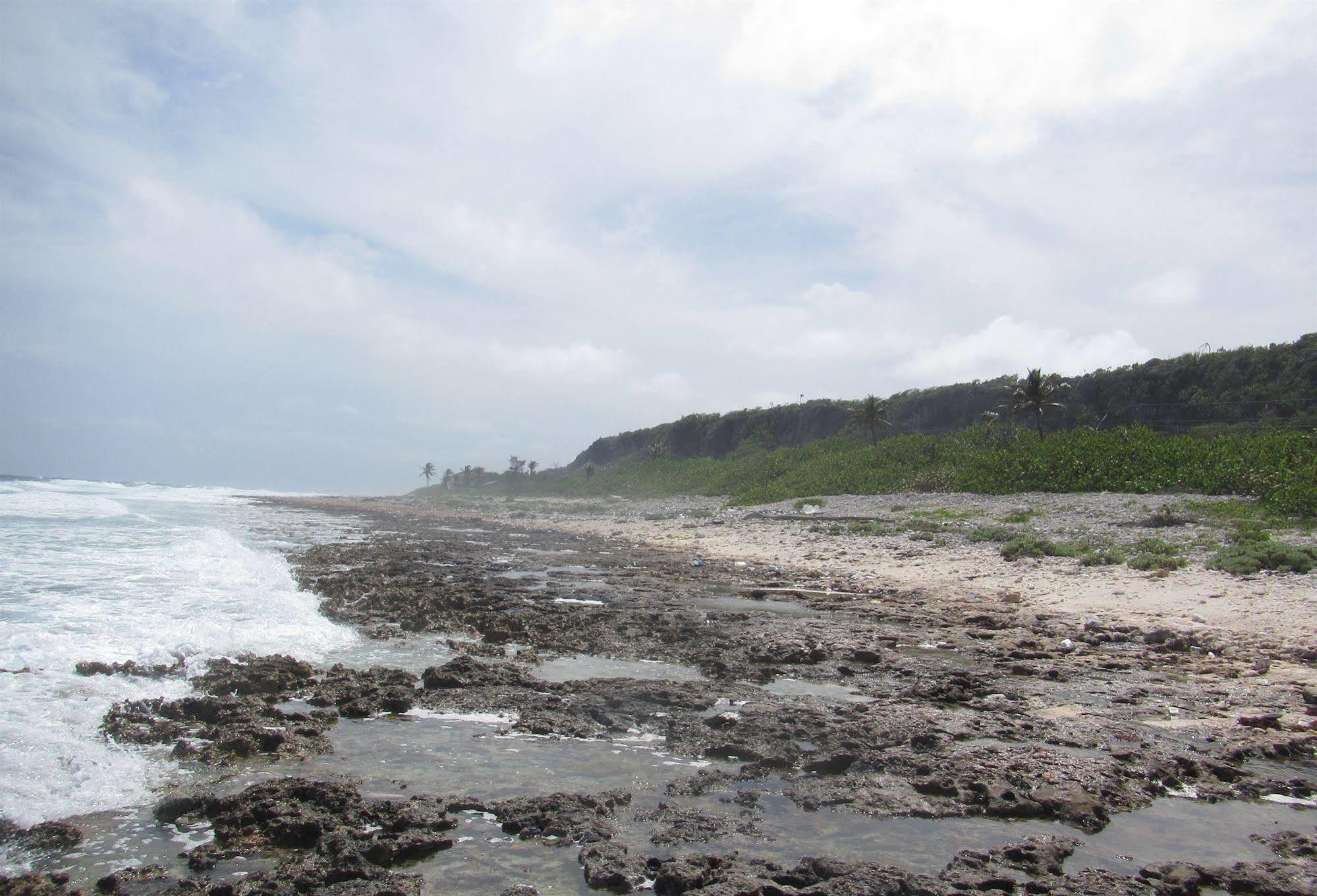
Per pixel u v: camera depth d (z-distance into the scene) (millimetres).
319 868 4188
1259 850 4926
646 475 93625
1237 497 31453
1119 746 6840
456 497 110688
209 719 6676
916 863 4566
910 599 16531
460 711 7449
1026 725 7414
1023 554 21891
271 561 19219
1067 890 4199
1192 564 18484
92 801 4984
